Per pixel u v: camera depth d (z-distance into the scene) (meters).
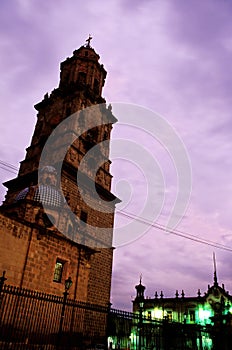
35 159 40.50
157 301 61.97
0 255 20.06
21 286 20.58
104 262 35.41
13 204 29.08
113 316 17.91
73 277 24.89
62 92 45.69
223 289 55.88
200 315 55.28
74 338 19.89
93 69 49.62
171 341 20.91
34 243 22.55
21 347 15.10
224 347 25.80
